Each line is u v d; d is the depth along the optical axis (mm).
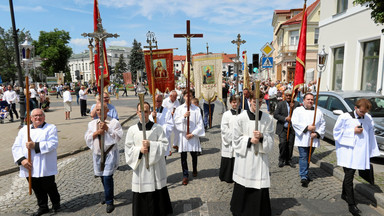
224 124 4762
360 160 3773
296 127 4875
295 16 31703
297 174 5414
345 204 4105
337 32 12805
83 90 14039
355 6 11359
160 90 6805
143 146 3406
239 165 3572
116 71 75125
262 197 3473
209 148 7508
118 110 17047
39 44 57000
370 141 3893
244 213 3529
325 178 5203
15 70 66562
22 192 4727
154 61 6668
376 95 7137
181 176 5379
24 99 10453
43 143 3666
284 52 30984
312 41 29297
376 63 10602
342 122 3906
